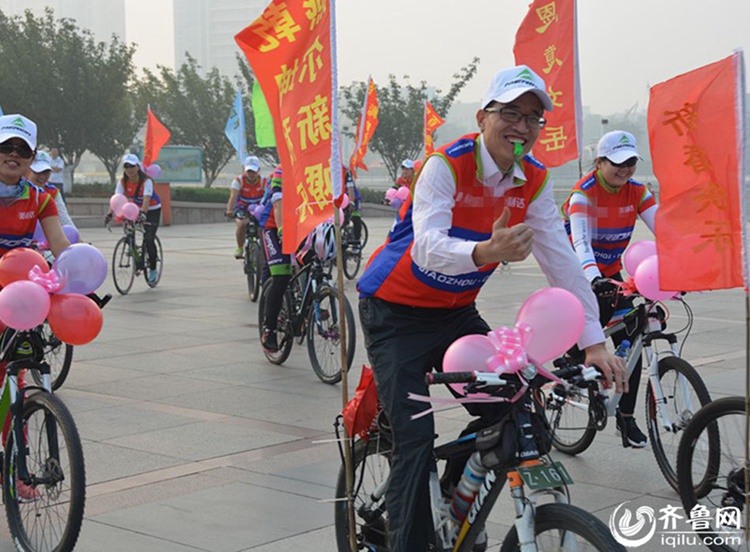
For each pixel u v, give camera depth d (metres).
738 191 3.72
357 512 4.11
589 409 5.74
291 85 4.30
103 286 14.50
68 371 7.71
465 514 3.52
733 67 3.69
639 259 5.43
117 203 13.60
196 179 32.50
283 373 8.38
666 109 3.94
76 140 35.22
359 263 16.64
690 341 9.89
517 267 17.67
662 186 3.98
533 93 3.38
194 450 6.05
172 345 9.63
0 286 4.71
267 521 4.82
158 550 4.45
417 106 39.75
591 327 3.58
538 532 3.15
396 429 3.60
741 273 3.77
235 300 13.01
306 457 5.91
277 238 8.42
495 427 3.26
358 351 9.30
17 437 4.46
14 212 4.99
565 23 7.49
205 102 39.97
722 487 4.33
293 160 4.32
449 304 3.70
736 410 4.24
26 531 4.49
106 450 6.04
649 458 6.02
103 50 36.00
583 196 5.75
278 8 4.27
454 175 3.43
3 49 34.06
